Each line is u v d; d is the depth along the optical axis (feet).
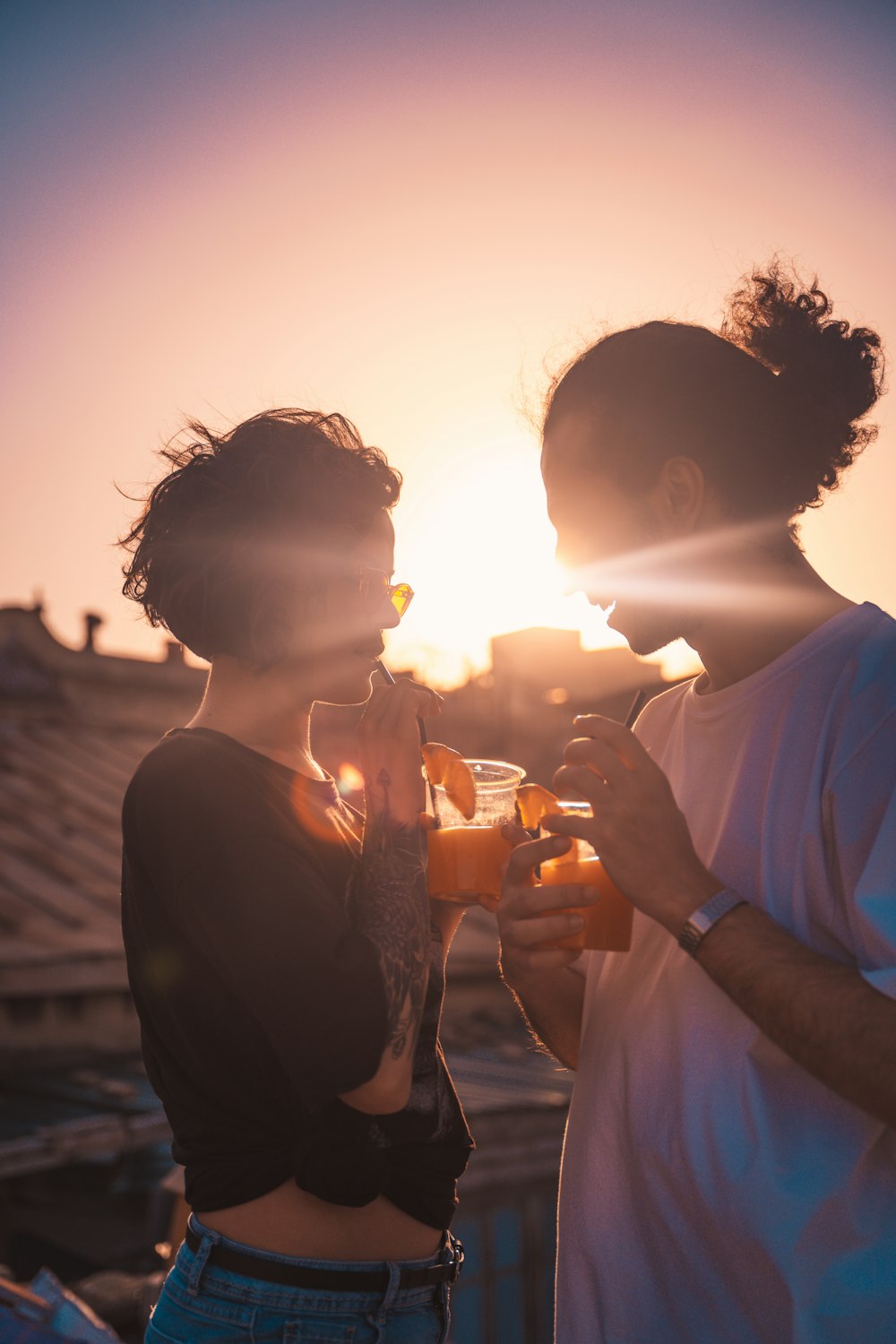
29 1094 31.81
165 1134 28.45
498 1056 39.22
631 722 6.63
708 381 5.63
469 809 6.13
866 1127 5.10
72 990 36.50
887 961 4.72
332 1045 5.04
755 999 4.83
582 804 5.74
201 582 6.00
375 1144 5.62
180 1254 5.78
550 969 5.72
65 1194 31.48
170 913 5.50
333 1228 5.59
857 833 5.09
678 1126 5.49
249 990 5.14
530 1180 31.99
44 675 62.85
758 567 5.71
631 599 5.83
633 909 5.86
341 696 6.40
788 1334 5.08
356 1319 5.56
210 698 6.34
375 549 6.36
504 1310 30.78
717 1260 5.34
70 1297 11.63
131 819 5.67
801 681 5.58
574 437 5.82
